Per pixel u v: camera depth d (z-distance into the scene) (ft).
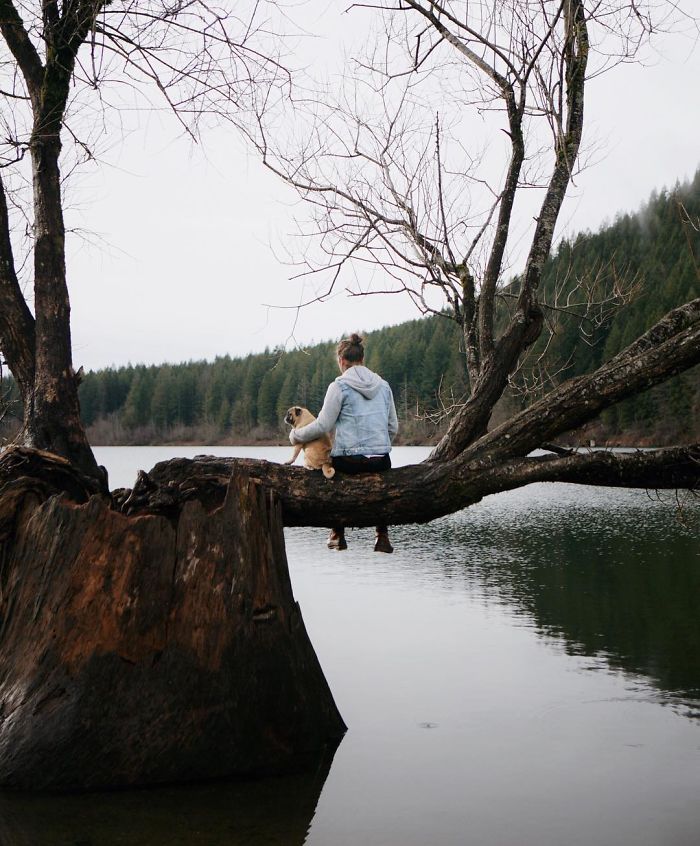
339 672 23.56
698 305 16.80
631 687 22.18
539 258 18.53
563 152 18.51
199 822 13.71
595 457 16.19
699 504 83.71
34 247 18.34
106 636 15.12
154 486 16.58
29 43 18.43
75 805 14.33
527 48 18.38
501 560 46.55
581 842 13.20
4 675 15.52
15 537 16.11
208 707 15.49
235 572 15.81
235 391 309.22
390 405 17.85
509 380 18.75
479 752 17.40
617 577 39.96
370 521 16.88
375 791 15.21
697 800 14.93
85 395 341.41
